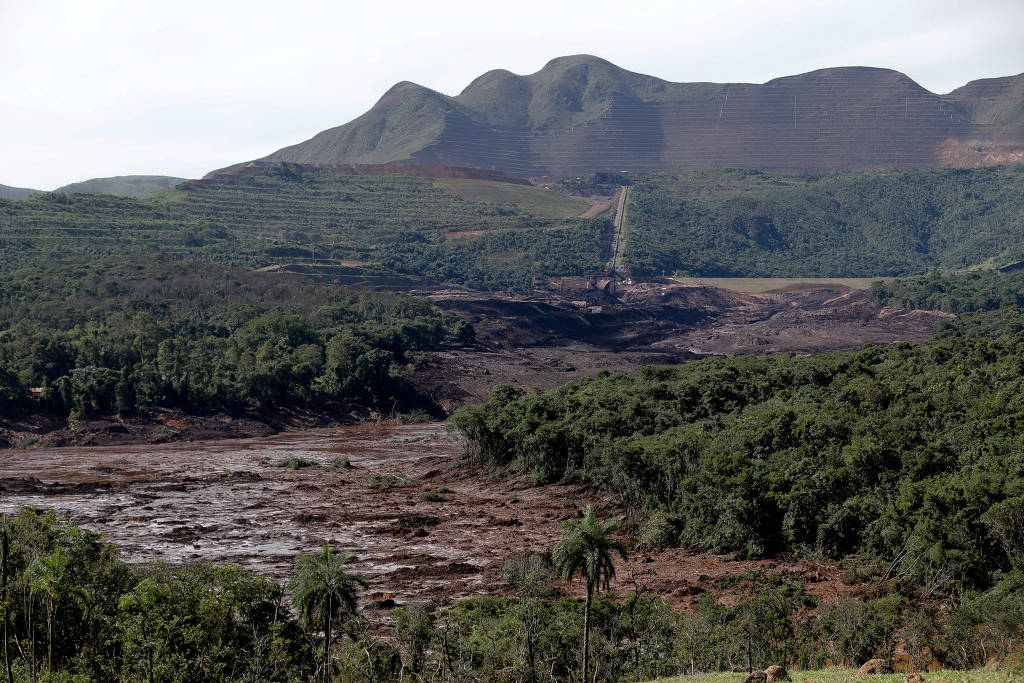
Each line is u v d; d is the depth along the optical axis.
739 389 124.00
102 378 186.00
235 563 80.31
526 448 124.94
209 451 164.62
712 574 78.50
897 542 75.19
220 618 48.97
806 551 81.69
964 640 54.62
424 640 56.19
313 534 94.31
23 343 199.50
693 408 120.12
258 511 107.62
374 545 90.12
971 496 70.81
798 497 83.06
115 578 52.00
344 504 113.50
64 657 47.19
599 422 117.19
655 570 81.12
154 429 182.12
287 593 66.44
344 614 53.34
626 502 102.19
